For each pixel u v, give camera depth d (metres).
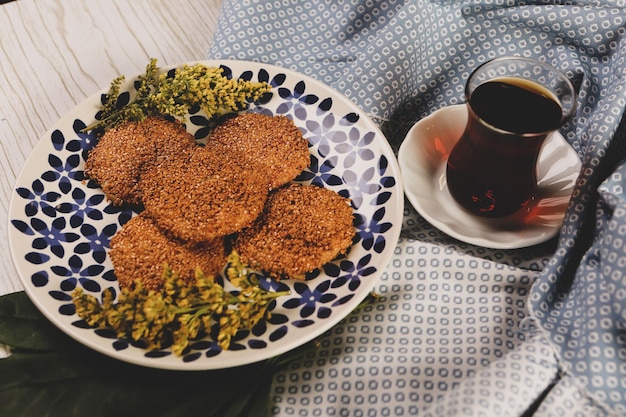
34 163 0.58
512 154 0.54
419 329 0.54
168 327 0.52
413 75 0.64
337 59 0.66
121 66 0.67
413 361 0.53
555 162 0.60
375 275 0.53
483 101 0.56
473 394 0.49
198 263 0.55
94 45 0.68
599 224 0.54
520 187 0.56
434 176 0.61
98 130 0.61
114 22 0.69
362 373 0.53
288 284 0.56
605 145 0.56
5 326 0.53
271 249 0.56
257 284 0.53
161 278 0.55
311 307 0.54
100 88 0.65
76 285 0.55
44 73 0.66
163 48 0.68
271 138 0.60
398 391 0.52
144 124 0.61
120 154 0.59
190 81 0.59
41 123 0.64
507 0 0.62
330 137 0.61
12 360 0.51
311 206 0.57
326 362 0.53
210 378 0.52
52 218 0.57
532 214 0.58
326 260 0.56
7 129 0.63
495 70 0.60
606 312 0.51
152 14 0.70
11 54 0.67
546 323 0.52
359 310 0.55
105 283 0.56
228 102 0.60
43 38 0.68
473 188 0.57
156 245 0.56
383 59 0.63
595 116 0.57
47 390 0.51
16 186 0.57
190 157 0.58
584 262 0.53
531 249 0.58
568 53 0.63
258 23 0.66
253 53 0.66
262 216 0.57
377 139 0.59
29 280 0.54
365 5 0.67
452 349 0.53
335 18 0.67
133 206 0.59
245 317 0.51
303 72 0.66
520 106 0.56
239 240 0.56
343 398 0.52
